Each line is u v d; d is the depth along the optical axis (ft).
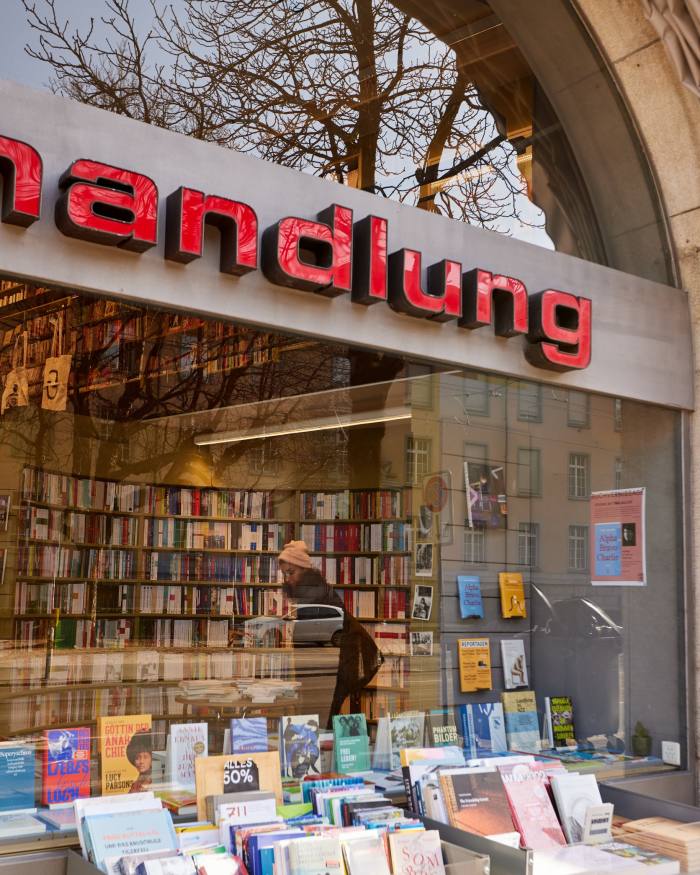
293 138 12.74
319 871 8.80
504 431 16.67
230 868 8.55
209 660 21.22
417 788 11.02
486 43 14.66
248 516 22.97
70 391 13.97
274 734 12.56
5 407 18.65
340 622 19.70
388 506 19.92
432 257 12.60
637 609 15.34
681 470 15.25
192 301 10.21
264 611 21.68
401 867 9.19
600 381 14.38
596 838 11.25
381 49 13.66
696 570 14.85
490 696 16.44
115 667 20.12
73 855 9.01
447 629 17.63
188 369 13.37
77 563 21.15
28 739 10.59
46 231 9.20
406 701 16.99
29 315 11.73
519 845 10.59
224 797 10.09
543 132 15.20
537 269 13.85
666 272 15.83
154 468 22.12
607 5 14.98
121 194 9.41
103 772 10.84
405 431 18.74
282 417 19.70
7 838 9.41
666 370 15.19
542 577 16.42
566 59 15.28
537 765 11.86
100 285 9.54
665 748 14.84
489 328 13.12
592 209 15.44
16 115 9.04
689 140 15.12
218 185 10.52
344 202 11.73
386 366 13.24
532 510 16.58
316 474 21.52
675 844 10.94
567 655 15.94
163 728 11.53
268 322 10.86
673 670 14.89
